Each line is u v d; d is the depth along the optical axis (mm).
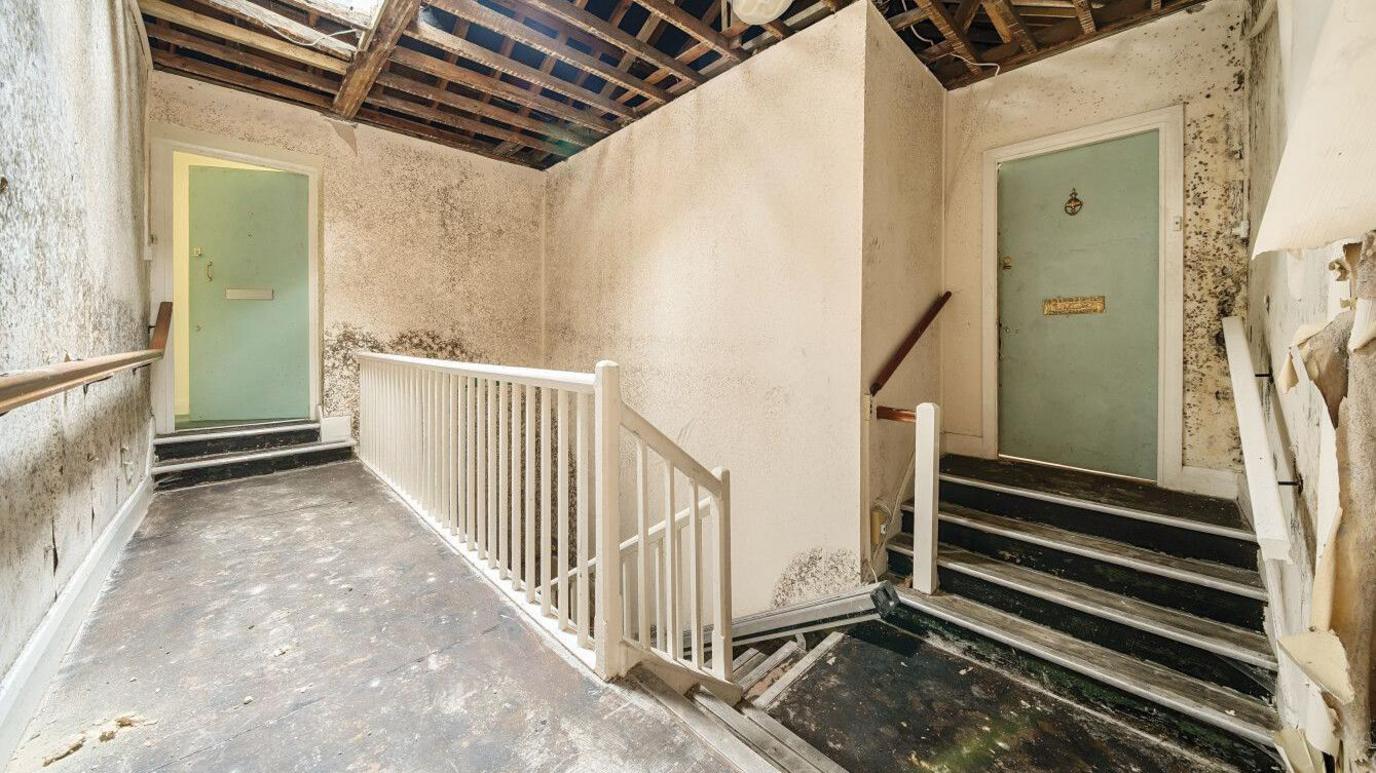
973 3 2699
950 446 3529
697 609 1910
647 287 3930
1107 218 2973
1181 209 2713
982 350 3375
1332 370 775
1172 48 2715
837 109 2645
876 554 2672
